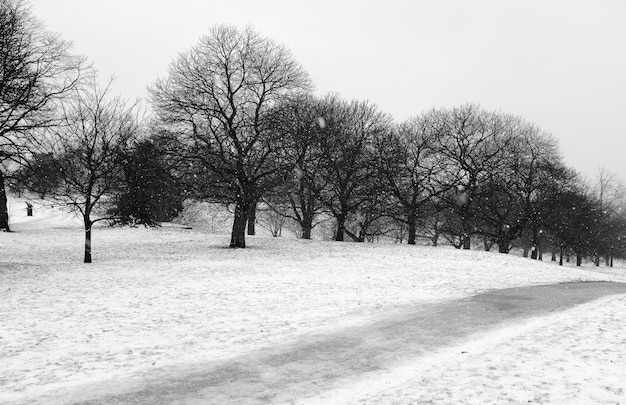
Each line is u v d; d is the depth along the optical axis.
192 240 37.53
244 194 31.62
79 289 17.17
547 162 42.16
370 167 39.53
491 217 44.00
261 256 28.44
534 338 10.49
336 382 7.86
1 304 14.48
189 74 32.41
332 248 33.53
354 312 13.55
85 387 7.63
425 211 43.72
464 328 11.66
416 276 21.39
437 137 43.66
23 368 8.60
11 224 45.06
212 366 8.72
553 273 25.16
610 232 60.19
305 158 37.38
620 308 14.32
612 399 6.75
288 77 33.31
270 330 11.42
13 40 21.62
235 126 32.41
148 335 10.97
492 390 7.18
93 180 25.77
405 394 7.15
